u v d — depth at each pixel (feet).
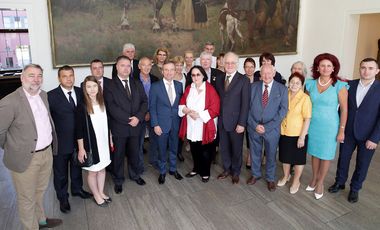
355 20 19.47
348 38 19.49
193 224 8.77
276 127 9.94
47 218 8.77
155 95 10.72
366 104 8.98
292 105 9.80
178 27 16.92
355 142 9.62
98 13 14.74
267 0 19.58
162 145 11.07
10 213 9.43
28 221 7.48
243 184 11.27
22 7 13.24
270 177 10.69
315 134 9.67
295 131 9.80
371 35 22.22
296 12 21.12
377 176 11.83
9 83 20.67
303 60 22.33
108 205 9.81
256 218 9.05
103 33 15.05
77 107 8.64
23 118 6.77
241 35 19.16
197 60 15.78
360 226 8.59
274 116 9.89
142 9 15.74
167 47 16.83
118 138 10.02
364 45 22.11
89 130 8.73
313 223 8.75
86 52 14.85
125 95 9.93
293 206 9.69
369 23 21.67
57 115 8.45
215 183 11.39
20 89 6.89
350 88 9.34
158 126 10.77
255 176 11.21
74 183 10.12
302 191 10.66
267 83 9.94
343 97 9.17
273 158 10.46
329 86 9.31
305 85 10.03
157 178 11.84
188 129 10.91
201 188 11.00
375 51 23.03
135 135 10.33
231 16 18.47
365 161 9.39
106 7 14.87
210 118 10.47
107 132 9.30
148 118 11.75
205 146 11.06
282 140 10.16
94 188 9.62
